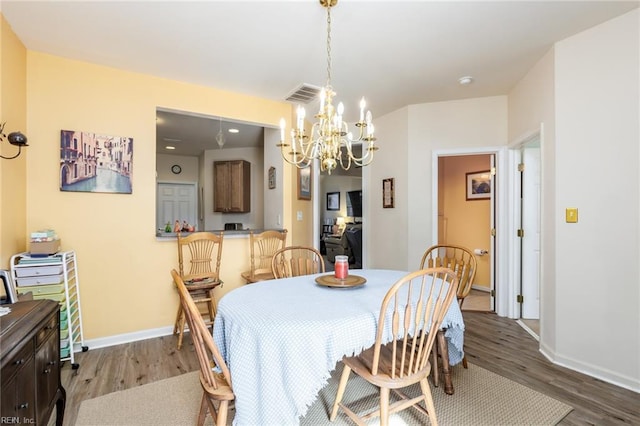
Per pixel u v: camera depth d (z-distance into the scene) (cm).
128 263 285
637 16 204
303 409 131
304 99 354
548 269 257
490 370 231
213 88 325
